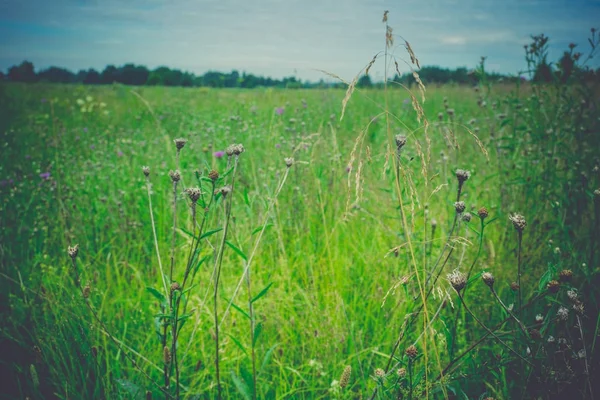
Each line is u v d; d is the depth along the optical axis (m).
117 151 5.19
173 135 6.30
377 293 2.64
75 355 2.13
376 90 8.23
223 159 3.64
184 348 2.25
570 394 1.77
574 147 3.88
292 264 3.10
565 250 2.68
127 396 1.93
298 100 7.79
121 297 2.66
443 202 3.35
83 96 11.10
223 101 9.64
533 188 3.45
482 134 5.20
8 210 3.68
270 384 2.00
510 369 2.06
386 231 3.34
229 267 2.98
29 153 5.58
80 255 3.14
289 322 2.46
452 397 1.91
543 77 3.68
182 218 3.69
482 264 2.66
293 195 3.68
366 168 3.04
